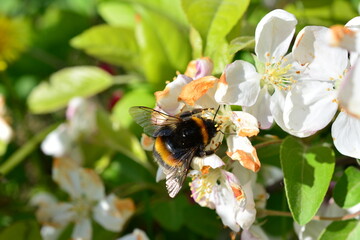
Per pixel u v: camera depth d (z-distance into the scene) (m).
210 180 0.23
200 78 0.22
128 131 0.30
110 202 0.28
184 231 0.31
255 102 0.23
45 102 0.33
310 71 0.23
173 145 0.24
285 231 0.26
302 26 0.27
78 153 0.31
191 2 0.24
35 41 0.36
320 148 0.23
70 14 0.36
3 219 0.31
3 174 0.31
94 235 0.30
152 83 0.28
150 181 0.30
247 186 0.23
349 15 0.29
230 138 0.23
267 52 0.23
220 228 0.29
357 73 0.20
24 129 0.35
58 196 0.31
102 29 0.31
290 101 0.22
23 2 0.39
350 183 0.23
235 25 0.24
